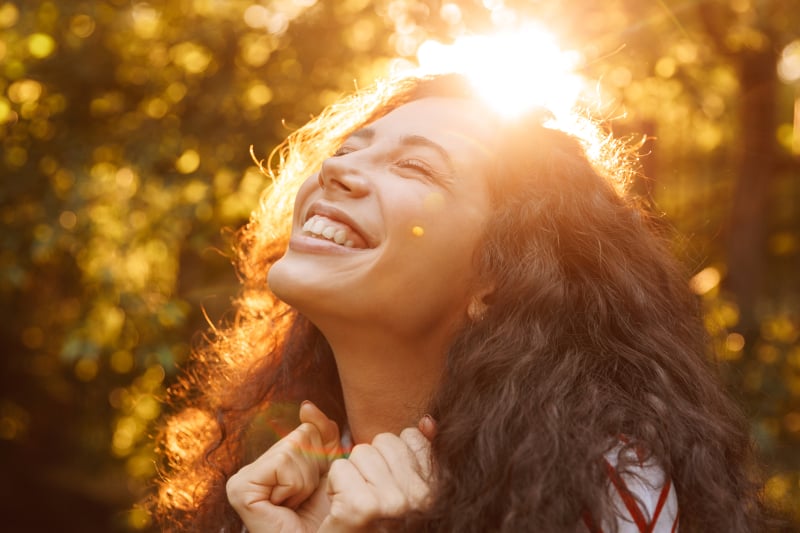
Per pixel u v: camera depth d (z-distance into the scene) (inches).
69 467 249.3
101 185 154.6
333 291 53.5
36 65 166.6
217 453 70.6
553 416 50.1
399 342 55.6
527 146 59.5
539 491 47.0
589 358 54.2
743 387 154.3
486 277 55.4
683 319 62.8
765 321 168.6
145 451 176.7
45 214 157.9
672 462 50.8
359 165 55.5
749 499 57.2
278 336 72.0
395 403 57.6
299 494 57.4
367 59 160.6
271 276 55.1
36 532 248.8
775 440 147.1
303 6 161.9
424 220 53.8
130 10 166.2
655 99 163.8
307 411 59.0
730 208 184.2
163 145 155.9
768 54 172.2
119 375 188.7
